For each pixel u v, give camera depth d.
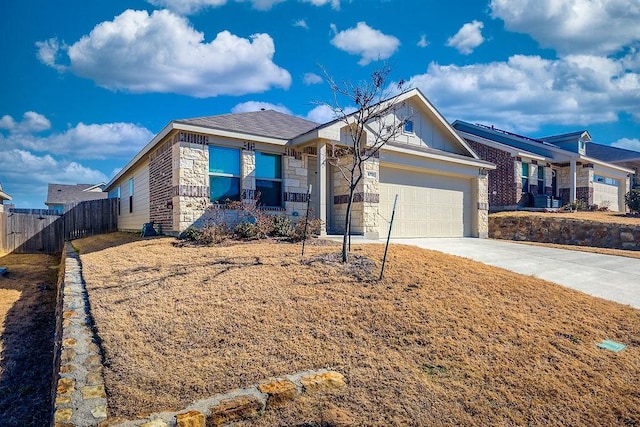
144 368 4.07
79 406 3.36
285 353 4.52
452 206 15.95
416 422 3.56
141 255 8.88
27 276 12.55
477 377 4.31
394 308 5.78
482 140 21.94
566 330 5.57
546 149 22.92
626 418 3.81
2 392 5.13
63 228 18.95
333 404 3.74
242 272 7.18
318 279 6.83
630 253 12.23
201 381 3.89
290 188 12.81
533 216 17.61
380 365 4.41
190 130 10.93
